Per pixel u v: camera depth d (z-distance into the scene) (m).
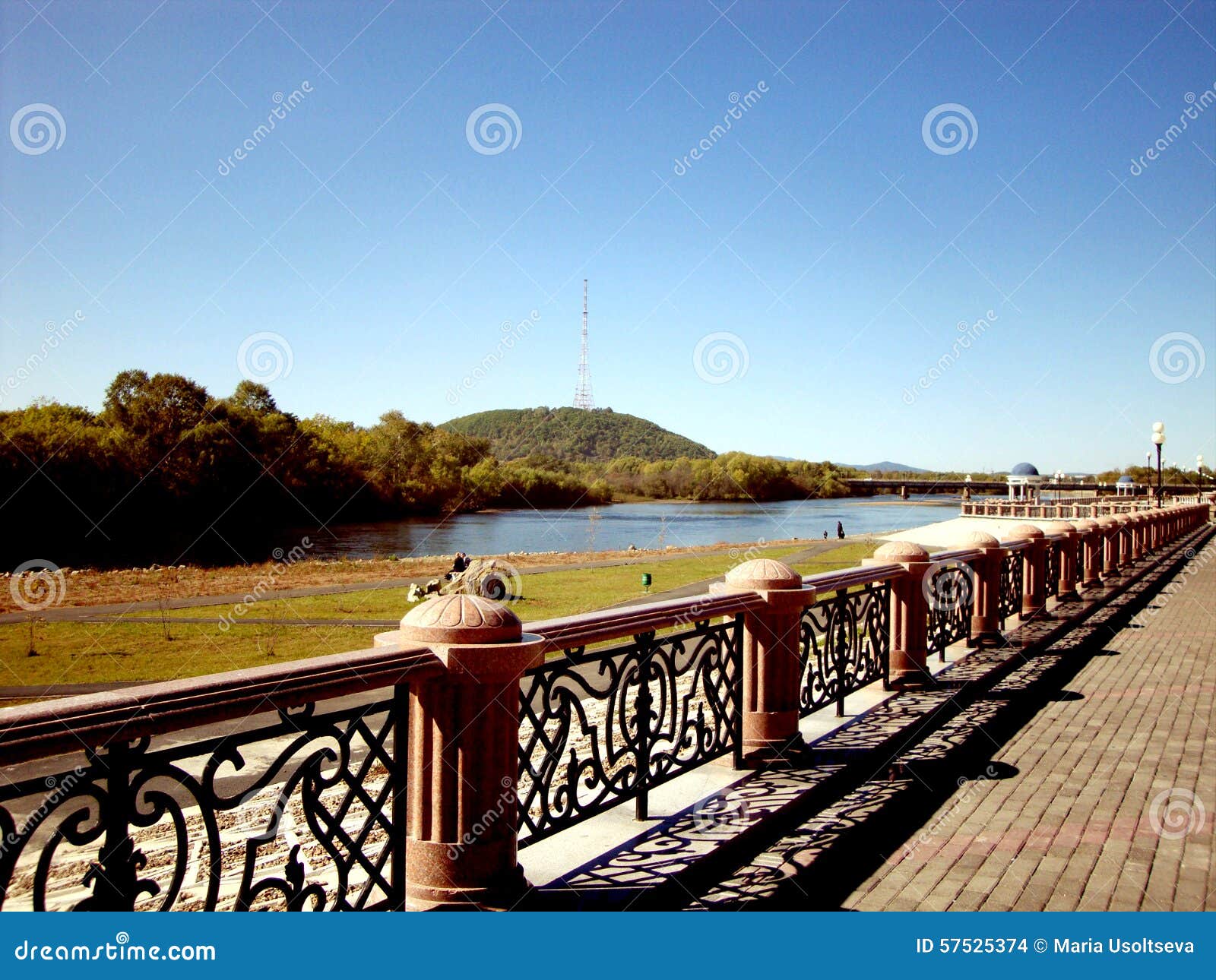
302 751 6.73
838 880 4.05
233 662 11.04
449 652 2.96
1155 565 21.11
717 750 5.00
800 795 4.71
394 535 49.47
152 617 15.34
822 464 114.69
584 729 3.82
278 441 57.34
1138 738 6.53
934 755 5.80
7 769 6.29
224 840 4.43
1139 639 11.34
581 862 3.77
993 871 4.16
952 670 8.23
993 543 9.75
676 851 3.91
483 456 81.50
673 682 4.55
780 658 5.35
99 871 2.12
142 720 2.10
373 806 2.92
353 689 2.63
